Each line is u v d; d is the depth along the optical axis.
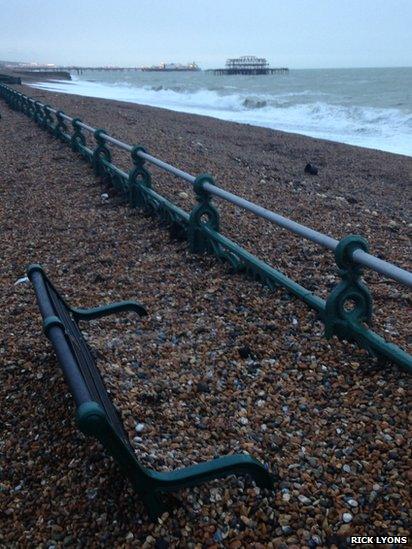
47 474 2.62
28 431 2.93
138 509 2.35
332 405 3.05
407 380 3.16
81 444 2.76
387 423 2.85
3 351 3.71
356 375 3.28
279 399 3.13
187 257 5.39
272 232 6.23
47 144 13.08
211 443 2.78
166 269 5.16
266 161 13.16
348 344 3.58
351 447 2.71
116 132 15.17
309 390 3.20
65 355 2.09
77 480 2.55
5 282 5.09
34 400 3.17
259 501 2.39
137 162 7.12
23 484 2.58
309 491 2.45
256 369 3.43
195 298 4.48
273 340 3.75
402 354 3.18
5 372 3.46
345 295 3.56
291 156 15.17
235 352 3.61
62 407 3.05
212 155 12.62
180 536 2.24
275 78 115.69
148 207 6.94
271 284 4.46
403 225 7.21
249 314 4.15
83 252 5.81
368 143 21.00
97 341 3.71
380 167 13.98
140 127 17.55
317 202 8.23
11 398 3.21
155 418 2.94
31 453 2.77
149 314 4.21
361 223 7.02
